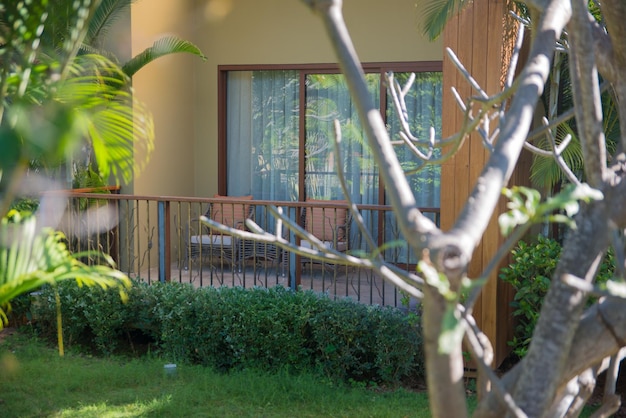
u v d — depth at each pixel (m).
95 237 8.26
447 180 5.92
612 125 6.20
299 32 9.10
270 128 9.41
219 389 5.83
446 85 5.86
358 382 6.12
